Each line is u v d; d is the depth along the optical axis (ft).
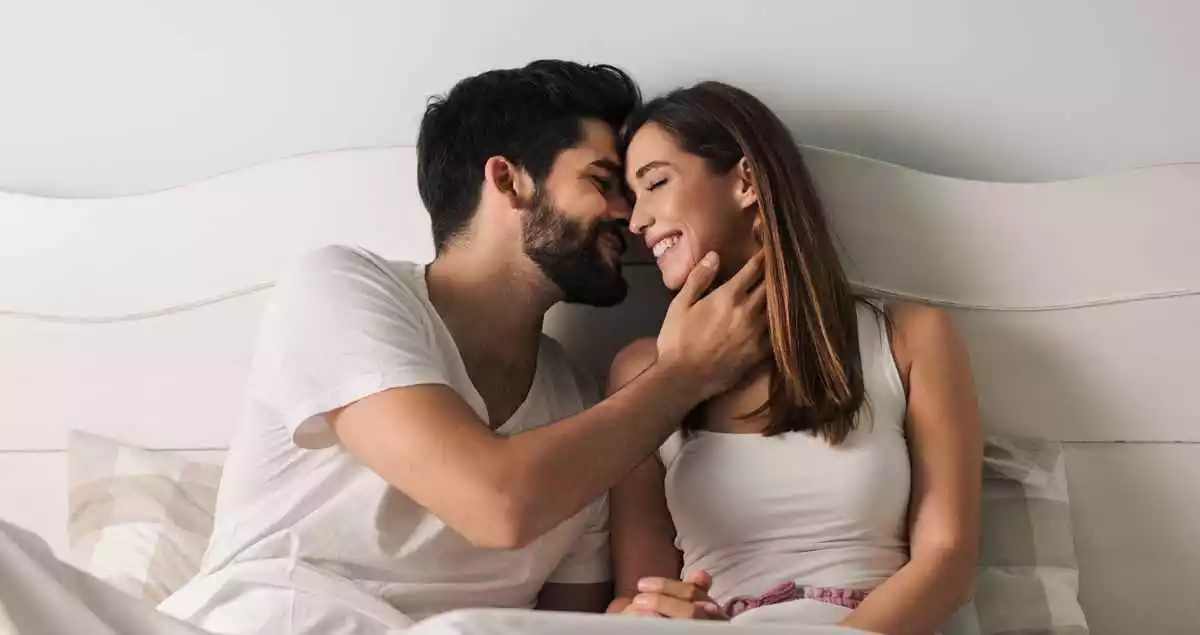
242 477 4.11
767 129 4.46
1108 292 4.93
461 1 5.42
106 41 5.59
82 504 4.83
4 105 5.61
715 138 4.44
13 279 5.38
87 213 5.39
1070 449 4.89
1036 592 4.48
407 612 4.02
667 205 4.42
